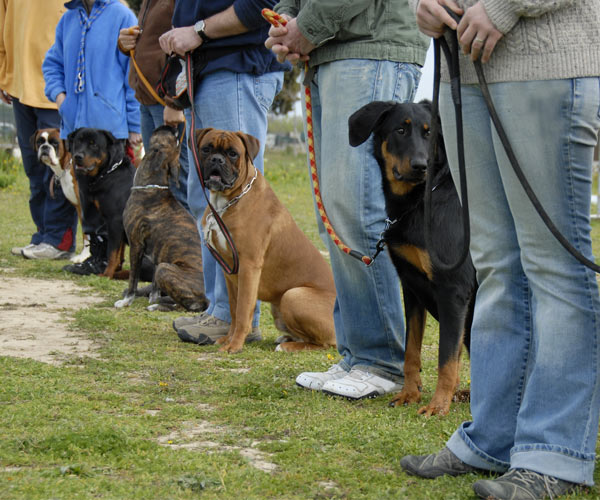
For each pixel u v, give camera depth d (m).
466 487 2.24
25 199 14.29
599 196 12.90
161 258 5.93
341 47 3.35
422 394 3.44
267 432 2.83
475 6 2.09
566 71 2.06
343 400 3.36
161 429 2.84
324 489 2.25
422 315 3.31
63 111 7.24
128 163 7.14
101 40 7.14
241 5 4.25
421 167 2.94
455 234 3.02
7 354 4.10
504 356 2.29
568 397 2.13
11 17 7.94
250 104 4.66
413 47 3.41
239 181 4.47
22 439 2.57
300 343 4.61
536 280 2.17
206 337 4.61
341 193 3.38
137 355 4.17
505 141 2.11
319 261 4.84
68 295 6.18
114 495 2.12
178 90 4.69
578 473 2.12
